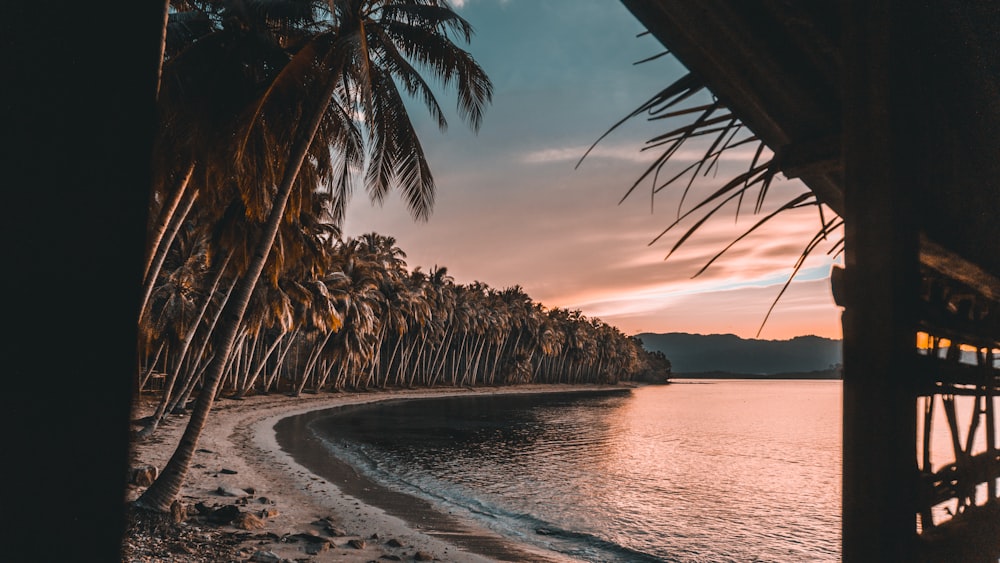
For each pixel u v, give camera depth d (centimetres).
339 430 4028
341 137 1459
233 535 1110
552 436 4472
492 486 2320
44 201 54
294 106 1255
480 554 1323
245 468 2019
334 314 4838
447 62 1308
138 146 61
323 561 1053
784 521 2008
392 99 1338
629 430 5241
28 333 51
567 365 16925
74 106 56
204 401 1188
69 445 53
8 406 50
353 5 1219
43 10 55
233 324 1194
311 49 1150
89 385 54
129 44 60
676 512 2072
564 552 1462
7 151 53
